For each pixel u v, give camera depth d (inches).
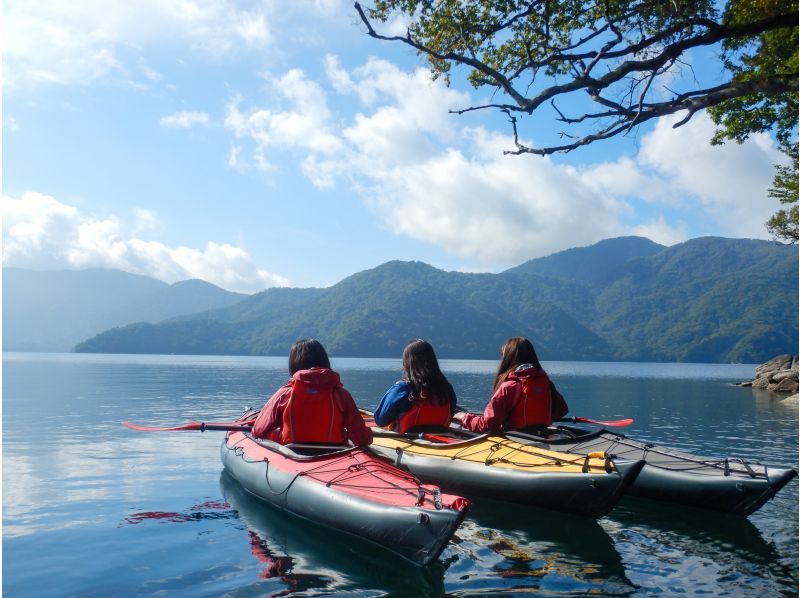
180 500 250.1
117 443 398.3
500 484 235.6
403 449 267.9
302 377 229.3
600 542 201.5
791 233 1221.1
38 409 620.1
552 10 346.0
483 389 1202.6
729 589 162.4
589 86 308.2
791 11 294.5
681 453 257.8
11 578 165.3
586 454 235.6
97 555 183.8
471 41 351.9
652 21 335.3
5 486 273.0
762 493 220.5
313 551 187.9
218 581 163.3
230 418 548.7
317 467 217.6
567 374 2618.1
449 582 164.4
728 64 397.4
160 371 1947.6
